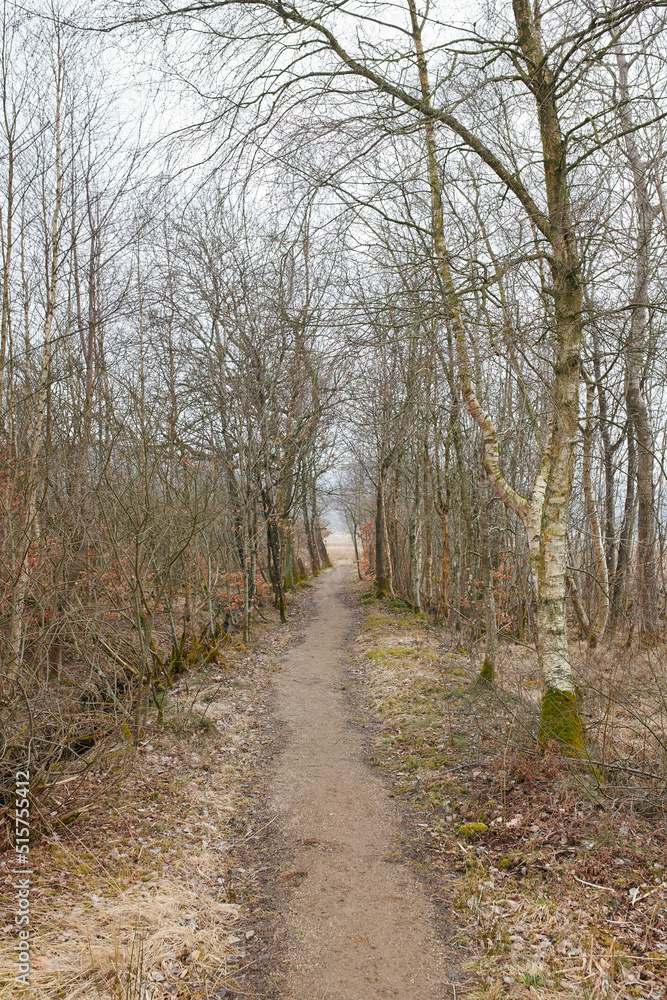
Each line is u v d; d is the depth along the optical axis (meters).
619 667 7.68
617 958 3.77
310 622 18.62
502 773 6.14
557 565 6.12
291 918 4.60
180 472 12.18
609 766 5.52
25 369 8.83
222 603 15.41
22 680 5.81
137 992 3.63
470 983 3.84
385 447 18.27
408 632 14.48
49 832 5.28
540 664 6.23
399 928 4.44
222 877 5.16
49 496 8.72
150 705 8.84
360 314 5.92
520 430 13.05
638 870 4.53
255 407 15.35
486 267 5.86
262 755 7.73
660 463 8.49
